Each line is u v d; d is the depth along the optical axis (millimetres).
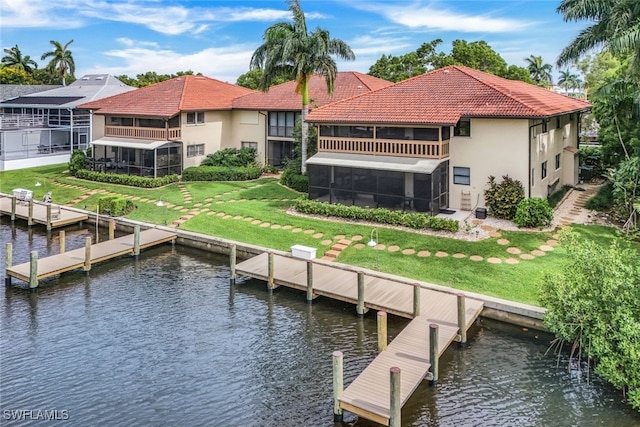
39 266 24625
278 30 37219
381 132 31656
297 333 19000
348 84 46750
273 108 45531
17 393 15141
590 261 16016
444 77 34094
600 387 15156
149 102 45969
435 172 29375
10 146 51906
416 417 13906
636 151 29422
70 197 39719
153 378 15992
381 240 26812
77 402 14742
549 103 32938
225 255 28312
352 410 13594
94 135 48375
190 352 17625
